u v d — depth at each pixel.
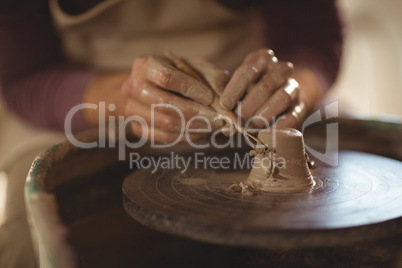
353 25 2.61
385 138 1.16
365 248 0.83
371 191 0.73
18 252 0.87
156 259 0.81
